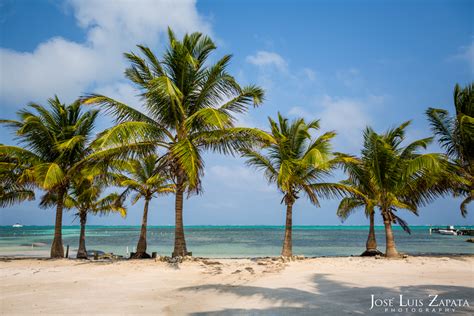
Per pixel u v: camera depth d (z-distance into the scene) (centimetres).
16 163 1812
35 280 1069
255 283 1002
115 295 851
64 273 1198
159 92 1341
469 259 1557
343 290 889
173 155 1370
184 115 1459
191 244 4569
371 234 2014
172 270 1244
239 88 1491
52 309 712
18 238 6788
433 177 1638
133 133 1266
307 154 1602
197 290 907
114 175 1947
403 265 1376
